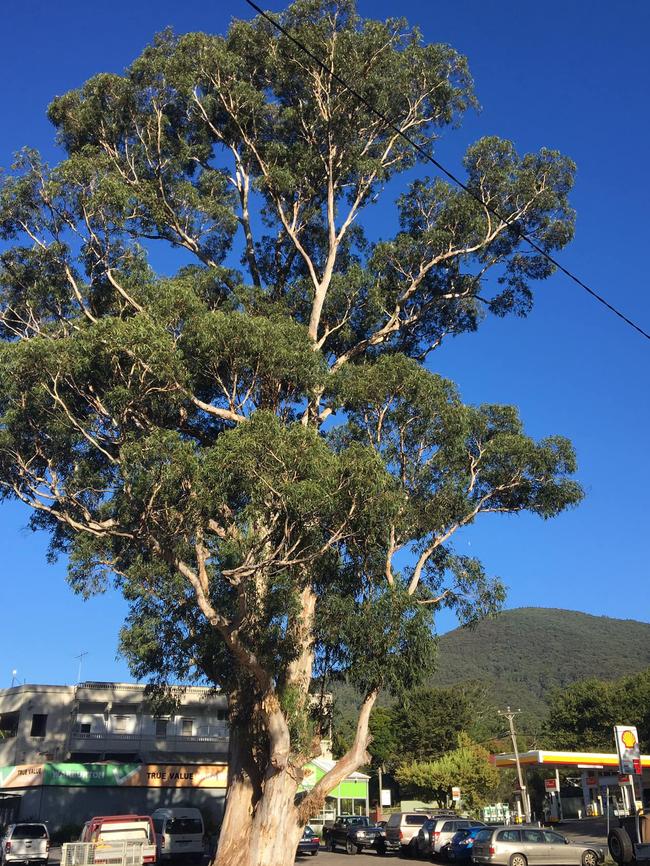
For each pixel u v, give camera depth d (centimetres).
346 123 2647
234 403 2183
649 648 19825
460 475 2402
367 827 4044
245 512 1836
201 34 2634
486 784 6291
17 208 2269
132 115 2656
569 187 2739
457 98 2728
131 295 2308
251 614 2067
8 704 5291
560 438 2433
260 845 2039
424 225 2809
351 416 2289
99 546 2469
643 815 2462
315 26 2561
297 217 2844
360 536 2030
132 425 2012
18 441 2005
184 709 5434
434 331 2975
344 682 2200
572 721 7531
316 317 2617
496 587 2339
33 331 2358
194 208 2678
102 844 2145
